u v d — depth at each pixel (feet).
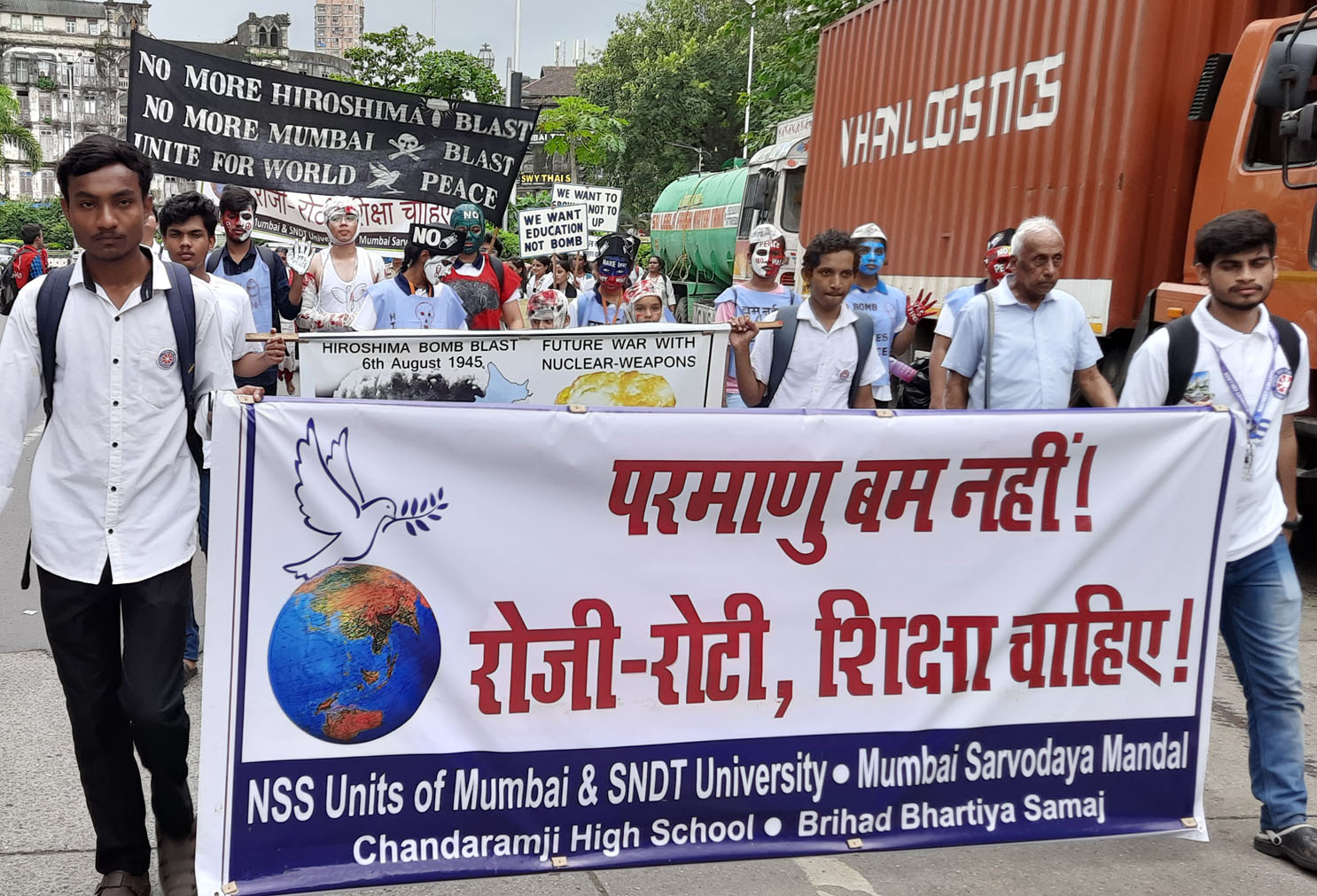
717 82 155.33
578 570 10.63
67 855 11.39
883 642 11.35
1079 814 11.90
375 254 22.41
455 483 10.30
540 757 10.64
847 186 38.81
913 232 33.76
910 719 11.43
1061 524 11.69
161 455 9.84
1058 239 14.82
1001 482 11.48
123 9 401.49
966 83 30.81
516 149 27.04
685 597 10.89
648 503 10.73
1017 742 11.73
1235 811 13.33
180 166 25.49
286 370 20.35
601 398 15.43
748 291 19.11
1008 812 11.72
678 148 157.89
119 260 9.57
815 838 11.25
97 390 9.60
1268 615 12.14
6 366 9.58
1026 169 27.96
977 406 15.55
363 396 14.75
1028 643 11.71
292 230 26.40
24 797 12.72
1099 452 11.69
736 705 11.05
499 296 22.54
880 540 11.28
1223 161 22.66
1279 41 21.13
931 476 11.32
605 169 160.66
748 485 10.90
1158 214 24.68
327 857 10.19
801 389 16.22
